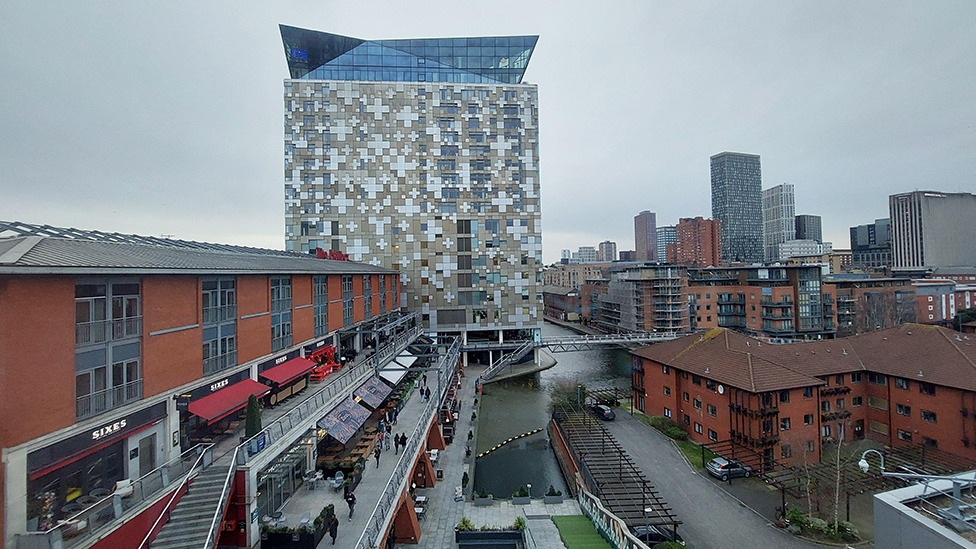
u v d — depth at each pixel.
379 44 72.44
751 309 85.06
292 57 70.25
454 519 27.56
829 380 40.72
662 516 27.20
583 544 24.20
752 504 29.58
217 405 21.38
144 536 15.20
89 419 15.26
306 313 34.31
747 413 34.78
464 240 70.12
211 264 22.59
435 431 37.09
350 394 31.05
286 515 20.64
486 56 73.25
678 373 43.78
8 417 12.58
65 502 14.48
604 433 40.03
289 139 68.19
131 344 17.39
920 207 149.38
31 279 13.44
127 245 20.88
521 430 46.66
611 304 101.94
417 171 69.75
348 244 68.50
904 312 84.69
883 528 14.30
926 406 36.81
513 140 71.31
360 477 24.39
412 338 55.28
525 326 70.75
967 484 13.14
